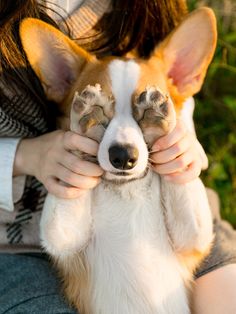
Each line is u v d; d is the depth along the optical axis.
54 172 0.67
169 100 0.61
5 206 0.75
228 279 0.72
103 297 0.70
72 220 0.67
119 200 0.69
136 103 0.61
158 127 0.61
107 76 0.62
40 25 0.68
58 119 0.74
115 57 0.68
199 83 0.71
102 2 0.79
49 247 0.68
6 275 0.73
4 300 0.69
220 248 0.75
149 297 0.69
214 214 0.84
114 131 0.59
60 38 0.68
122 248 0.69
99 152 0.60
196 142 0.68
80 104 0.60
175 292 0.70
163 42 0.69
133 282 0.69
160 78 0.65
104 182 0.68
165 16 0.83
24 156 0.73
